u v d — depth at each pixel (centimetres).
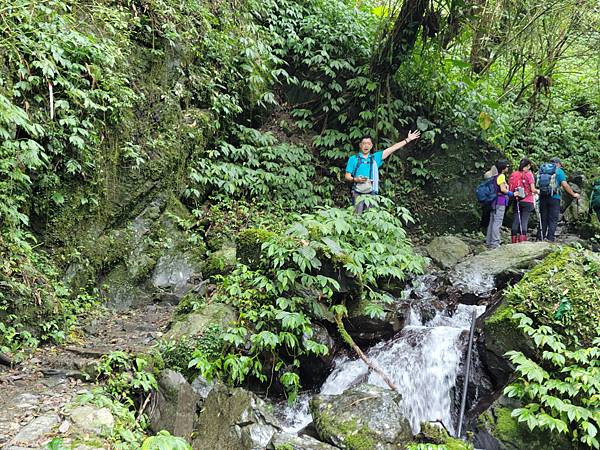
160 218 705
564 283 477
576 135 1210
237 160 878
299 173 896
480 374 499
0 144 490
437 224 962
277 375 529
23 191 520
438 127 984
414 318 621
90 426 341
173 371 427
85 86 591
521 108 1191
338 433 402
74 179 590
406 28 900
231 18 882
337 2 1052
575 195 895
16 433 332
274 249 530
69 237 586
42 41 528
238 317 525
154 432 397
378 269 581
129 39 682
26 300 479
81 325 543
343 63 968
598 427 404
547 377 426
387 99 950
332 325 570
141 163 675
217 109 810
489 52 1065
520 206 860
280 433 394
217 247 741
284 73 923
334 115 997
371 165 805
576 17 944
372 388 451
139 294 647
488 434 434
